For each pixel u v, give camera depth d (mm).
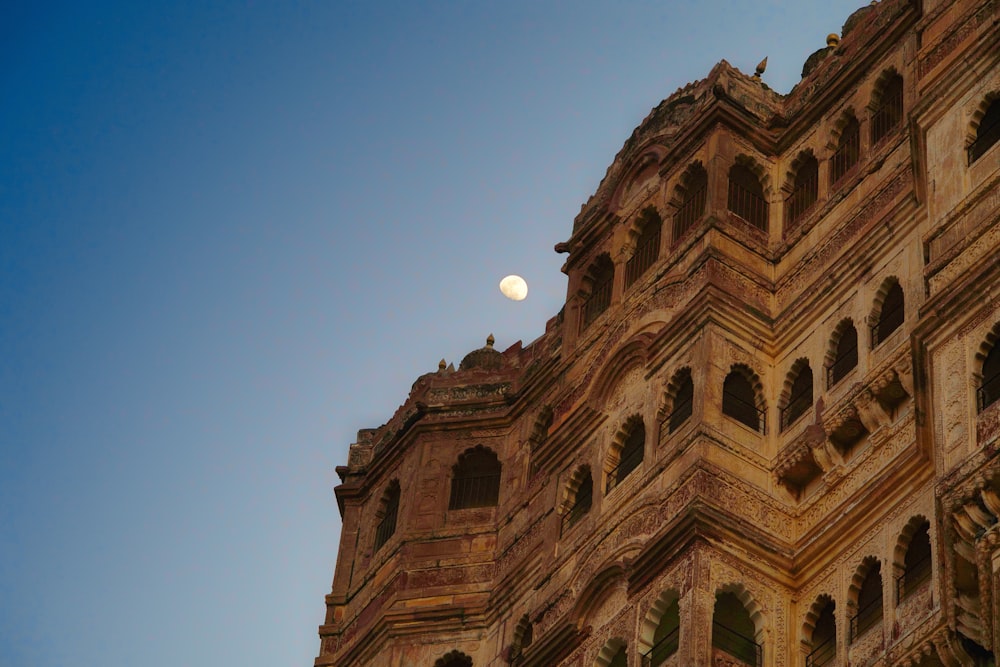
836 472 44562
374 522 58719
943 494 38250
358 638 54875
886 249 46438
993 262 39969
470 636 53094
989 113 43625
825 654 42656
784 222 50688
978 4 45469
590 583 45656
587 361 51844
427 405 59062
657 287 50375
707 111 51969
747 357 47562
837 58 52531
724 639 42875
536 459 51719
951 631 37812
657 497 45594
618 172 55500
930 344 40750
